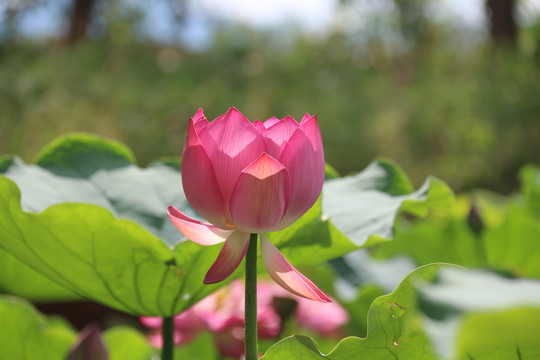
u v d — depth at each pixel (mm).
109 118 5598
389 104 6367
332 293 1642
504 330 677
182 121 5961
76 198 1325
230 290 1454
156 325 1388
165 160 1492
